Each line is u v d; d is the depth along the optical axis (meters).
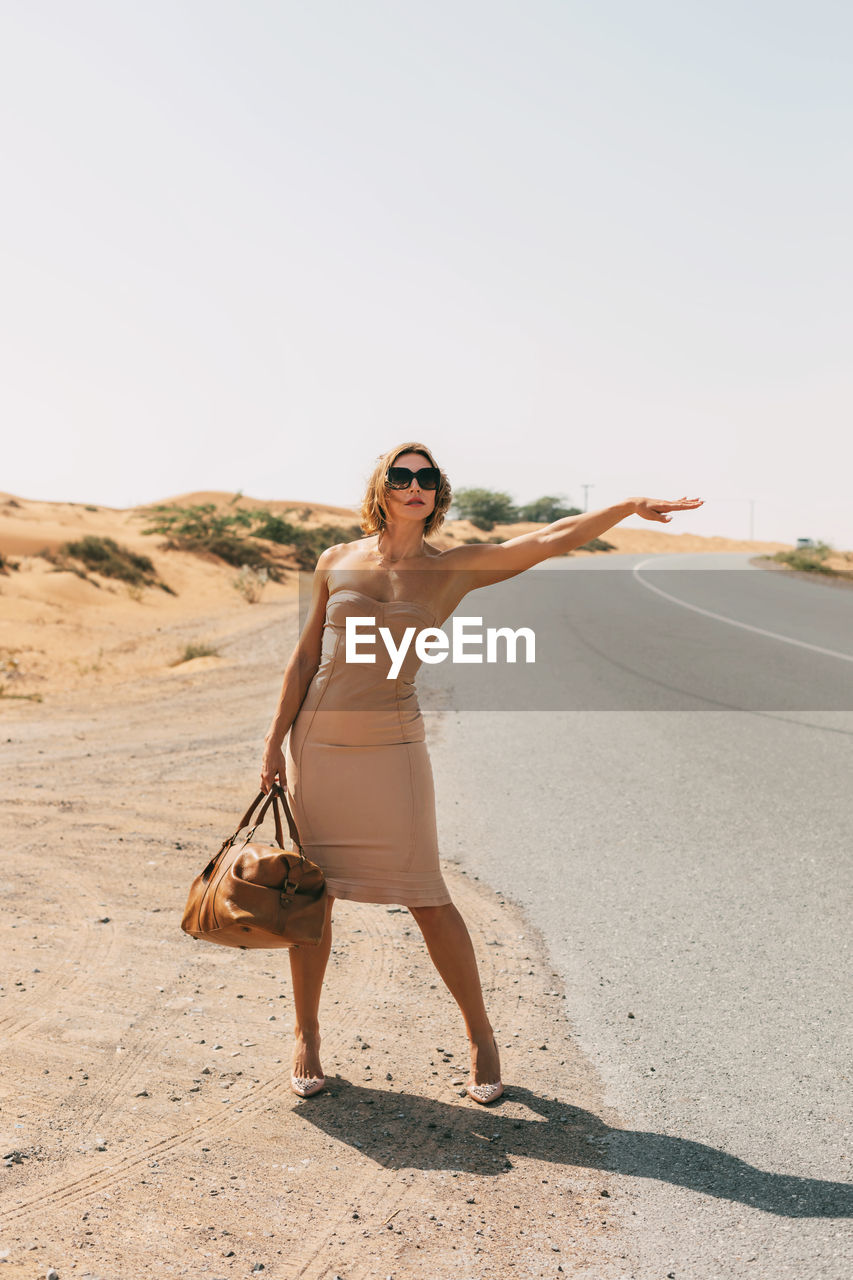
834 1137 2.82
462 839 5.83
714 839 5.79
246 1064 3.29
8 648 15.30
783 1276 2.26
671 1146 2.80
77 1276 2.26
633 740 8.63
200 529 34.28
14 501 52.34
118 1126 2.91
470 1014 3.08
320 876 2.85
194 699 11.37
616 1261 2.32
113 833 6.01
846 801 6.61
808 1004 3.67
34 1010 3.65
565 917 4.60
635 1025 3.53
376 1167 2.72
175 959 4.16
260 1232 2.43
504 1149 2.80
